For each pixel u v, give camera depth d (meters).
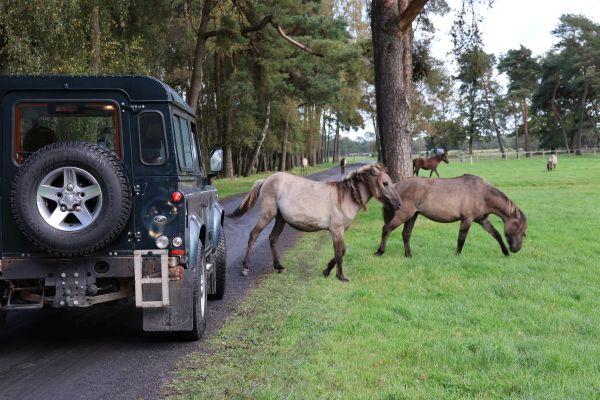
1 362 5.94
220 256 8.80
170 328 6.24
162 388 5.14
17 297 6.34
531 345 6.05
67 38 19.03
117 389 5.14
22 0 16.33
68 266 6.03
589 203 22.66
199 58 29.42
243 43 30.88
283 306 8.06
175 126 6.54
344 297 8.49
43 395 5.02
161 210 6.14
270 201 10.44
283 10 29.38
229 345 6.40
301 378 5.20
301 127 67.00
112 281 6.40
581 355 5.76
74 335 6.99
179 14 31.61
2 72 17.22
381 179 9.82
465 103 102.31
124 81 6.23
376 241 14.01
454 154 110.44
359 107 70.25
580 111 96.50
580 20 92.56
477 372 5.34
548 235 14.66
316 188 9.98
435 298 8.44
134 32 28.52
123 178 5.76
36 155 5.57
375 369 5.42
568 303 8.15
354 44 31.77
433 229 16.02
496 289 8.87
